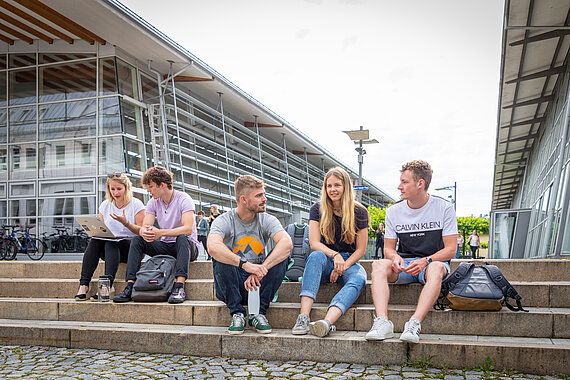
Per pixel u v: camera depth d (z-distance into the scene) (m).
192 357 4.39
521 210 19.09
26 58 20.11
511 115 21.03
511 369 3.68
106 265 5.62
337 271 4.62
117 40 17.95
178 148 21.30
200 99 24.25
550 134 17.98
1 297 6.07
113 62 18.91
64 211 18.92
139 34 17.33
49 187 19.22
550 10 11.52
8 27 18.80
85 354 4.54
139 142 19.59
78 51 19.33
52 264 6.61
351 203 4.80
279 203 31.25
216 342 4.41
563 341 3.89
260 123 29.97
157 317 5.09
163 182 5.64
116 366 4.09
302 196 35.38
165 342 4.56
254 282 4.41
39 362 4.25
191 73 21.25
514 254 19.03
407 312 4.36
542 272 5.20
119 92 18.92
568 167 11.52
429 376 3.58
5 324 5.10
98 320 5.28
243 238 4.80
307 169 37.72
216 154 24.66
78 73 19.44
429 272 4.22
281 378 3.64
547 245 12.94
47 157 19.44
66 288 5.92
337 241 4.88
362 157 19.77
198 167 22.84
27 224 19.25
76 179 18.94
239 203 4.78
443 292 4.35
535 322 4.08
